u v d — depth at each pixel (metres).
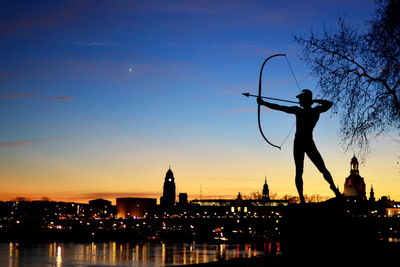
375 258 20.33
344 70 35.84
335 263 20.14
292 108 21.14
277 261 20.77
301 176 21.20
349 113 35.72
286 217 20.94
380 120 35.31
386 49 34.69
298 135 21.25
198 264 20.78
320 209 20.55
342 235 20.41
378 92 35.59
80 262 193.25
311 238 20.47
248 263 20.84
